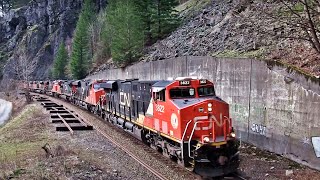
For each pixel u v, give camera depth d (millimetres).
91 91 33875
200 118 13727
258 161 15336
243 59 18594
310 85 14078
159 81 16672
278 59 19016
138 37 47438
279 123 16078
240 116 19078
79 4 109188
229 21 30391
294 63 17609
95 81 33594
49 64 105312
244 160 15570
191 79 14898
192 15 44969
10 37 138125
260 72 17281
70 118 28750
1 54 128000
